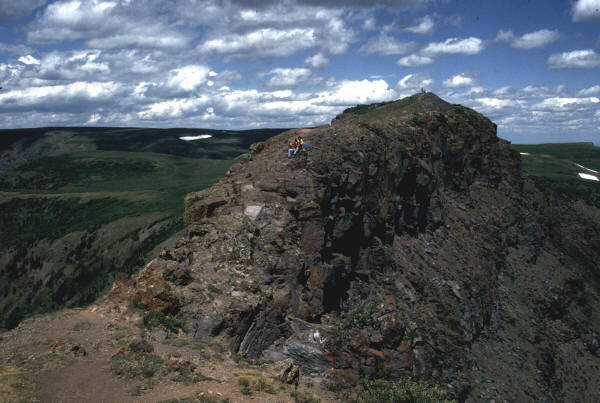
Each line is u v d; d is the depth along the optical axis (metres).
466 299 47.91
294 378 20.48
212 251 27.17
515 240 68.25
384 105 83.62
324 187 34.97
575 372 54.06
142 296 22.98
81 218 155.12
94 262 111.31
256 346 23.58
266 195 32.88
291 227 30.81
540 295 61.59
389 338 27.22
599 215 125.75
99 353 17.56
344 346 25.41
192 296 23.34
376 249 43.47
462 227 60.53
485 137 74.06
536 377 46.78
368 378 24.56
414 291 43.41
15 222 171.75
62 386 14.50
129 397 14.33
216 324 22.08
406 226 52.66
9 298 116.44
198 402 14.43
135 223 124.00
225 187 35.94
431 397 22.92
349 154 41.38
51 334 18.80
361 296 38.47
